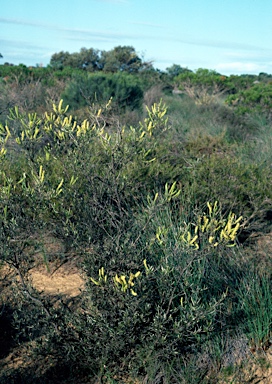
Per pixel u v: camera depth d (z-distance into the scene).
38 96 12.48
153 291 3.13
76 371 3.24
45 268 4.53
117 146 3.45
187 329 3.01
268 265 4.52
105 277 2.89
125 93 12.20
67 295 4.07
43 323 3.41
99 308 3.08
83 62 43.44
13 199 3.21
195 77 18.83
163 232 3.22
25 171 4.71
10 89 12.38
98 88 12.07
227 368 3.24
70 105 11.77
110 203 3.72
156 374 3.14
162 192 5.31
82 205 3.36
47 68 20.22
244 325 3.55
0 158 3.30
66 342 3.14
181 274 3.15
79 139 3.29
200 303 3.53
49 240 4.60
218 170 5.96
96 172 3.55
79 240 3.23
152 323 3.03
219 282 3.94
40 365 3.30
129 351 3.15
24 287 3.21
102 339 3.03
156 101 13.66
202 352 3.29
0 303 3.89
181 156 6.80
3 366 3.29
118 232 3.29
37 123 3.30
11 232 3.00
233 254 4.49
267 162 7.19
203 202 5.38
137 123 9.62
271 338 3.49
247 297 3.77
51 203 3.18
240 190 5.59
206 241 4.12
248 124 11.69
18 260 3.30
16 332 3.64
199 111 12.62
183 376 3.11
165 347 3.08
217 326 3.53
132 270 3.16
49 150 3.44
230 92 19.45
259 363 3.29
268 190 5.54
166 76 24.11
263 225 5.69
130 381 3.13
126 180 3.69
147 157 5.81
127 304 2.93
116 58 36.00
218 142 8.11
